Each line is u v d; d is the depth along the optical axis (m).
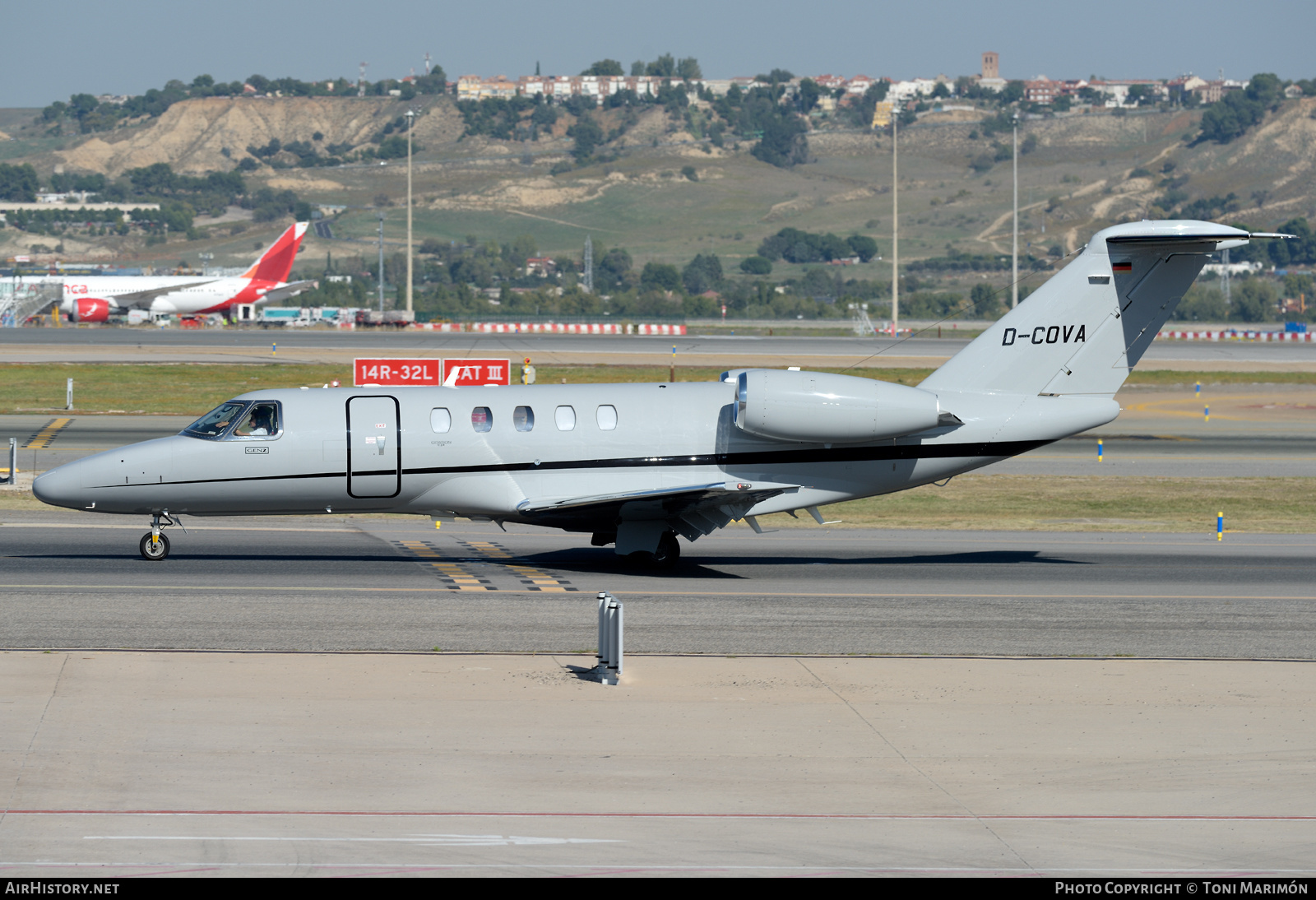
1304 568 103.62
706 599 84.38
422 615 76.81
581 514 94.62
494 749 51.81
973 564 104.00
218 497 94.44
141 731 52.72
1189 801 48.00
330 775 48.41
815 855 42.28
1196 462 178.12
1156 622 79.50
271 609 77.31
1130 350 99.38
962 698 60.75
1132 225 97.00
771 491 91.31
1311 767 51.97
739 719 56.59
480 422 96.19
